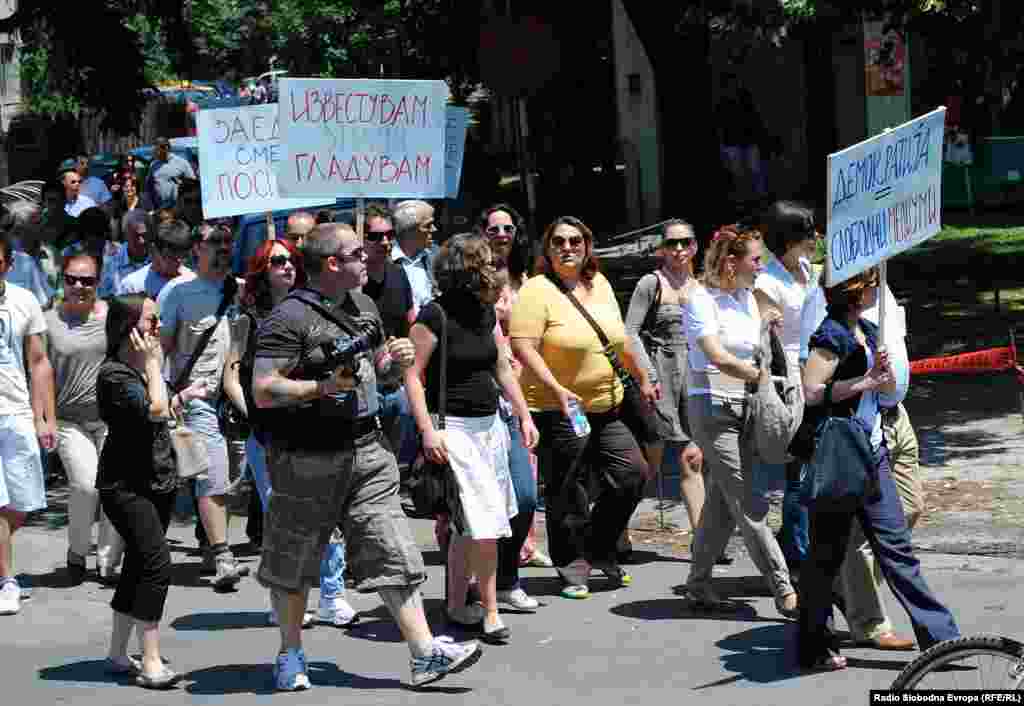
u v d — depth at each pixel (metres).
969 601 9.34
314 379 7.88
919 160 8.14
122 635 8.68
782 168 34.59
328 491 7.93
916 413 15.18
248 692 8.26
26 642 9.49
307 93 10.29
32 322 10.29
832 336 7.95
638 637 9.06
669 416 10.79
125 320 8.36
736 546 11.12
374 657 8.88
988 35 16.08
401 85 10.55
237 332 9.86
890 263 25.02
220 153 11.20
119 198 22.80
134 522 8.40
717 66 34.25
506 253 10.97
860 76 33.84
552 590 10.31
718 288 9.14
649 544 11.45
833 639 8.30
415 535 12.06
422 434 8.77
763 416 8.84
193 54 25.31
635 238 31.14
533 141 34.25
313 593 10.55
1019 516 11.20
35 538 12.32
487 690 8.17
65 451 10.80
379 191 10.60
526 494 9.57
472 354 8.91
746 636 8.97
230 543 12.02
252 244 16.55
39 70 38.38
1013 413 14.79
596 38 33.47
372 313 8.30
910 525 8.81
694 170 22.67
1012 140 30.12
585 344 9.91
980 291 21.94
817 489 7.89
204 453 9.22
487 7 22.69
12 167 40.72
